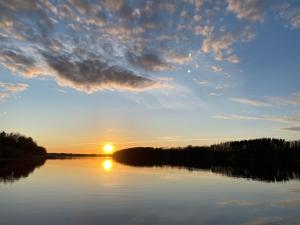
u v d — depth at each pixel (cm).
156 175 5872
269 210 2473
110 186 3844
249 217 2223
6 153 16125
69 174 5784
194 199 2956
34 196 2992
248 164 14212
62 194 3131
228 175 6288
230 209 2497
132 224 1991
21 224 1961
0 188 3584
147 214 2259
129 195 3120
